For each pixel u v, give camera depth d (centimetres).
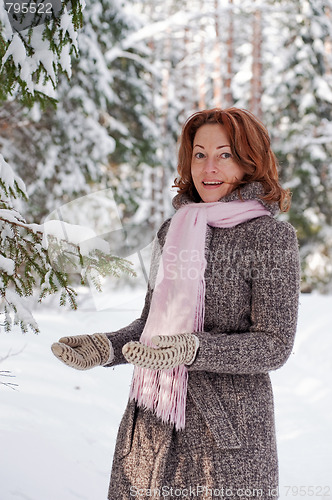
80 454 322
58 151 1023
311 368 683
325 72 1543
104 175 1146
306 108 1502
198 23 1939
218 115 190
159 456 172
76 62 1002
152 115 1416
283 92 1534
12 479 263
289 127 1530
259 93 1641
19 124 955
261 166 187
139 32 1229
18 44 248
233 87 1895
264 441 171
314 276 1527
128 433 182
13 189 246
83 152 1046
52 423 356
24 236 222
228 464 167
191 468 170
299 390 586
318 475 363
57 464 296
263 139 190
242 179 190
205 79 2092
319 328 793
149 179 1772
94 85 1045
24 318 214
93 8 1059
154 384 178
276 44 1714
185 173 206
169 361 152
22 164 1016
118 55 1230
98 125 1053
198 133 192
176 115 1881
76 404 411
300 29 1532
